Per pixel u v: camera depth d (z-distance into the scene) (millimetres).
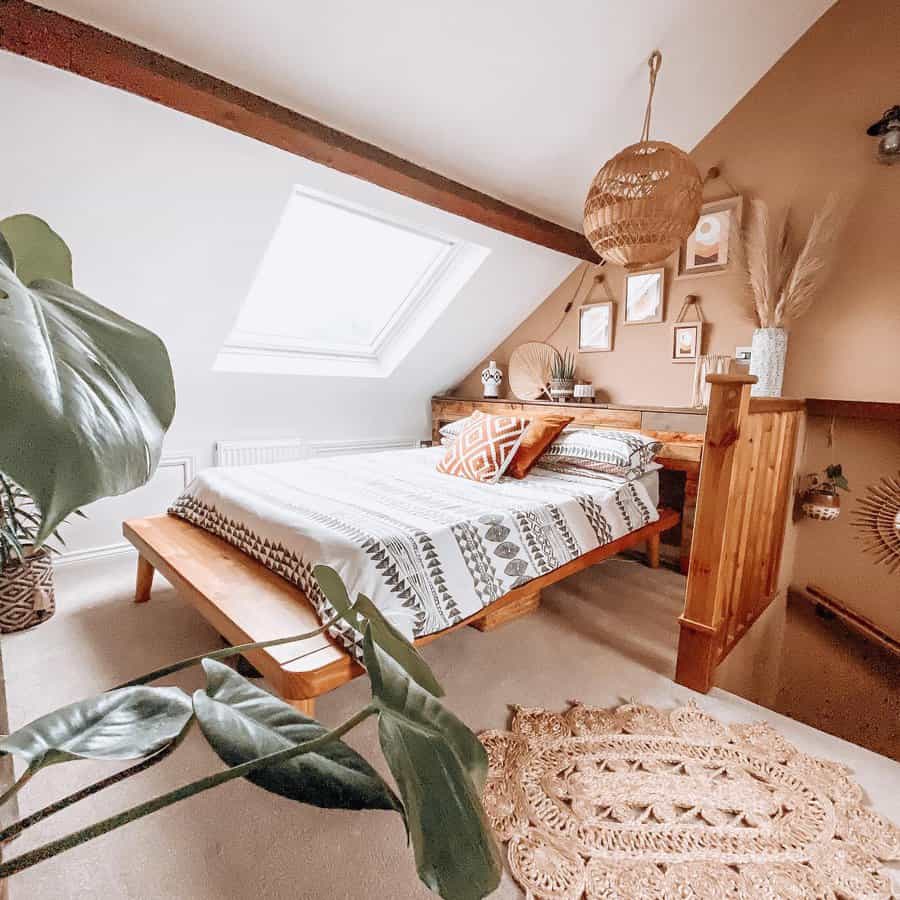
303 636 569
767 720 1661
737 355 2842
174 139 1973
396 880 1120
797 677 2908
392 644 585
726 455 1740
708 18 2264
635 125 2723
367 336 3848
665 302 3215
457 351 4055
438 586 1651
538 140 2590
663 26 2205
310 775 421
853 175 2523
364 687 1787
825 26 2580
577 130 2613
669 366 3211
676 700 1766
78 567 2828
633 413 3123
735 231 2859
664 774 1414
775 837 1218
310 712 1294
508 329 4059
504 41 2021
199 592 1613
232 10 1651
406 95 2123
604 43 2174
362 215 2885
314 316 3535
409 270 3480
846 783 1390
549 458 2924
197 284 2574
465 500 2191
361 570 1514
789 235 2711
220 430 3371
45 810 376
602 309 3498
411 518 1868
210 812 1277
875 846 1197
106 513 2938
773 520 2457
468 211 2742
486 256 3242
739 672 2422
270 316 3346
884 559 2582
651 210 2178
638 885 1095
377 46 1898
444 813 389
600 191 2268
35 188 1920
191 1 1596
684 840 1206
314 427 3852
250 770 404
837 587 2734
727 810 1297
